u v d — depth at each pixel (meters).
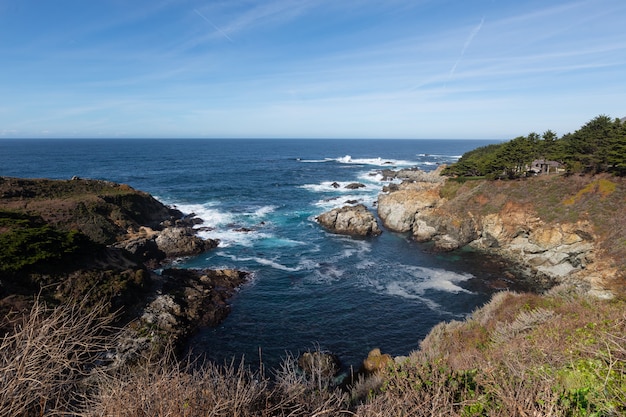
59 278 21.27
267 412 5.48
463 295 28.16
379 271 32.81
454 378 6.86
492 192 41.75
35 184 43.47
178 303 23.67
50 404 5.20
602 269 28.28
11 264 19.86
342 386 16.55
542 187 39.06
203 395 5.23
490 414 5.34
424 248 39.44
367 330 23.05
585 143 41.00
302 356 19.31
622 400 5.60
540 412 4.97
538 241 34.28
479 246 39.59
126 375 6.01
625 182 33.62
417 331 23.03
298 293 28.11
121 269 24.91
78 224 36.31
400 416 5.27
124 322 20.72
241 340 21.66
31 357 4.86
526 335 11.45
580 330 9.74
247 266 33.56
